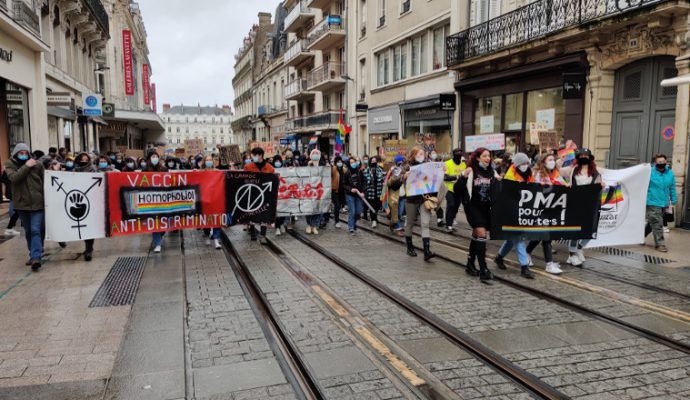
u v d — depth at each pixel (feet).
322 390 12.21
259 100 205.46
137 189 28.19
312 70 121.90
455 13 60.90
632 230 27.02
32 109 59.31
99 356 14.15
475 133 61.05
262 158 31.99
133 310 18.16
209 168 35.04
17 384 12.46
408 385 12.53
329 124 107.96
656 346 15.14
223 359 14.07
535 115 50.42
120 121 141.28
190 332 16.15
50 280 22.39
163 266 25.32
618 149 41.57
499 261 24.84
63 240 26.13
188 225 29.89
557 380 12.87
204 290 20.93
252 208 31.83
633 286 21.49
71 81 80.53
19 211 24.14
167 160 40.40
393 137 81.61
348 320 17.34
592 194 24.08
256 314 17.93
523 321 17.24
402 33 75.00
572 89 42.78
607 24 38.17
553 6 44.80
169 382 12.59
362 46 91.35
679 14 34.24
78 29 87.66
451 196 35.04
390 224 36.32
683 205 35.29
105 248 30.35
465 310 18.38
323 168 35.81
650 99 38.55
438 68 67.46
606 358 14.26
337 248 30.32
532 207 23.11
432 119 69.15
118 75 140.56
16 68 53.57
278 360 14.03
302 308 18.58
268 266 25.46
